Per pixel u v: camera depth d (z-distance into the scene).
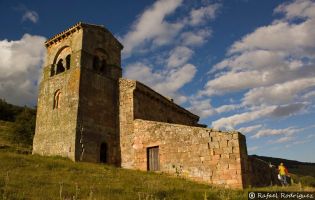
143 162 24.22
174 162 22.27
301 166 61.81
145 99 28.81
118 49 30.83
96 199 12.26
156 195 13.49
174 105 33.09
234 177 19.22
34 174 16.34
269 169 24.72
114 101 28.17
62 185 14.16
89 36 27.73
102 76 27.62
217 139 20.62
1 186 13.16
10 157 19.88
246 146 20.62
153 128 24.53
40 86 28.98
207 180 20.17
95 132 25.17
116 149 26.47
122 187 14.88
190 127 22.22
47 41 29.72
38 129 27.12
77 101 24.59
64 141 24.17
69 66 27.83
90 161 24.03
